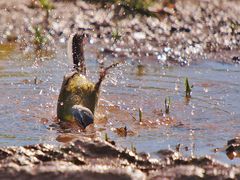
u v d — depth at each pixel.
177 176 8.21
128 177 7.91
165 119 12.34
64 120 11.93
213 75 16.14
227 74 16.33
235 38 21.16
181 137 11.27
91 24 21.84
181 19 23.03
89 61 17.33
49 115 12.38
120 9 23.36
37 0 24.08
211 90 14.53
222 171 8.34
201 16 23.59
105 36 20.55
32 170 8.05
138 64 17.25
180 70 16.66
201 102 13.52
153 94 14.00
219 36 21.30
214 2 25.78
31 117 12.21
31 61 16.84
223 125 12.02
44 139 11.04
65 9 23.38
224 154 10.37
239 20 23.56
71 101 11.91
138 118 12.38
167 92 14.23
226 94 14.23
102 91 14.04
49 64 16.52
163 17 23.06
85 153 9.51
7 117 12.15
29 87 14.17
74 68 13.98
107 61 17.44
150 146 10.66
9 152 9.37
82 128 11.60
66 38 20.05
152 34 21.08
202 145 10.82
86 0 24.22
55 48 18.72
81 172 7.99
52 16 22.52
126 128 11.66
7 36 19.97
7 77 14.99
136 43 19.92
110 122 12.11
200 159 9.36
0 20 21.70
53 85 14.45
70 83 12.23
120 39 20.19
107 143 9.66
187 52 19.08
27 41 19.53
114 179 7.91
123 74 15.86
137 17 22.81
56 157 9.36
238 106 13.28
